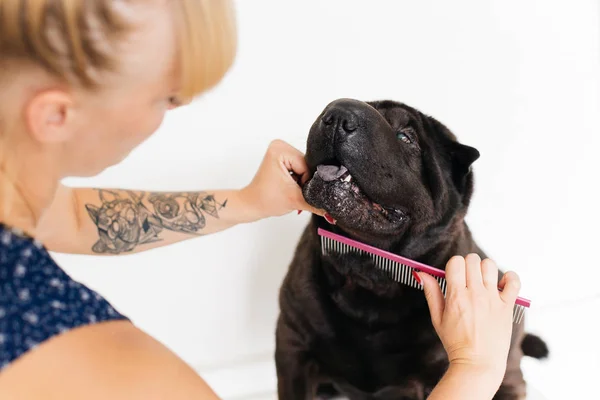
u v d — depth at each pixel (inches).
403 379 83.8
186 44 35.7
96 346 36.1
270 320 110.7
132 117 38.3
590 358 109.8
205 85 38.3
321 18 106.1
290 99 108.3
